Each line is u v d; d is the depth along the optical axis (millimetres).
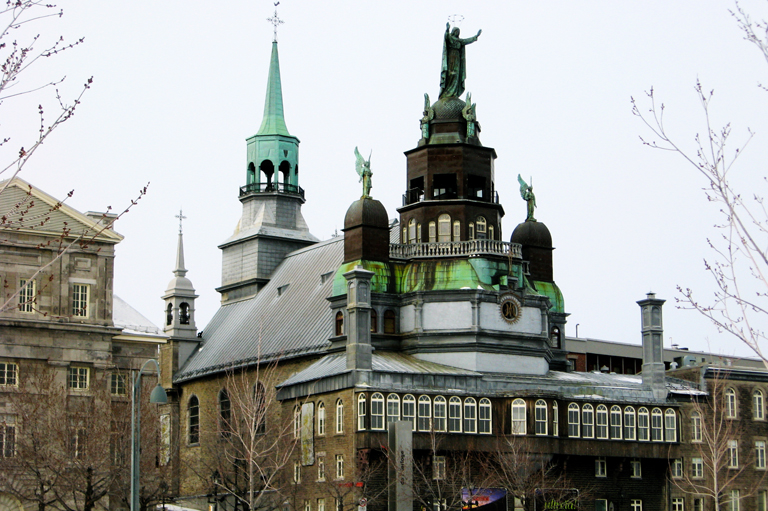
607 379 111000
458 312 104938
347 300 99500
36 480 86625
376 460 94250
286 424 101688
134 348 101812
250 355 116750
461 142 111625
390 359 101625
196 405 125250
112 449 91750
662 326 107750
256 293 133250
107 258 99438
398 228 124312
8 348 93875
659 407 104750
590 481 101562
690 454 106500
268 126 141125
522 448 94938
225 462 99938
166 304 131875
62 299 96688
